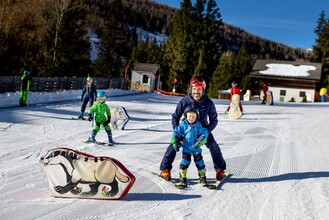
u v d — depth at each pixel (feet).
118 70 201.46
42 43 137.08
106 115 29.01
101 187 15.48
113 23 209.36
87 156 15.58
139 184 18.15
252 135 38.09
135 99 87.35
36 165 20.88
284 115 61.16
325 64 212.23
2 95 65.10
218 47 222.07
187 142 17.70
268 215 14.43
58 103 61.36
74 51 142.51
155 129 39.32
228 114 54.95
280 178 20.27
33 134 31.30
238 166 23.11
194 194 16.88
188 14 217.77
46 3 138.82
